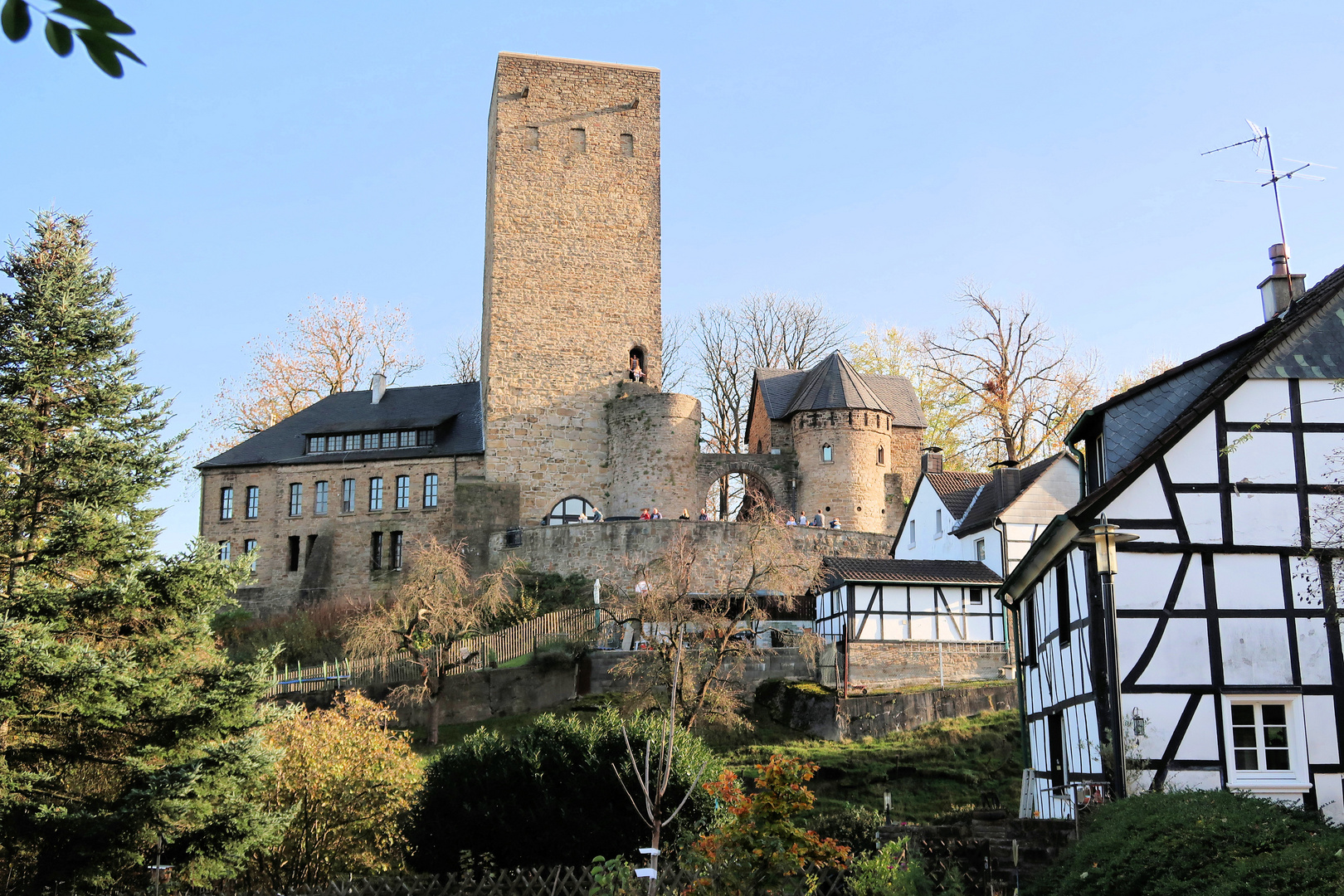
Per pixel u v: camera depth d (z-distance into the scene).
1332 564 15.20
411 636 32.56
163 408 20.72
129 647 18.89
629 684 33.16
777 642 35.91
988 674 34.03
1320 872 10.35
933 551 43.03
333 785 19.94
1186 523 16.17
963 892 12.77
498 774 18.12
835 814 23.00
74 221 21.73
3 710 17.20
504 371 48.31
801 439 49.47
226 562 19.56
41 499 19.64
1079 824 13.88
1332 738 15.56
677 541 40.12
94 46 3.74
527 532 43.66
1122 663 15.75
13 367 19.98
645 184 51.06
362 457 47.84
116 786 18.73
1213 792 13.38
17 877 16.83
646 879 12.15
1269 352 16.50
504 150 50.06
